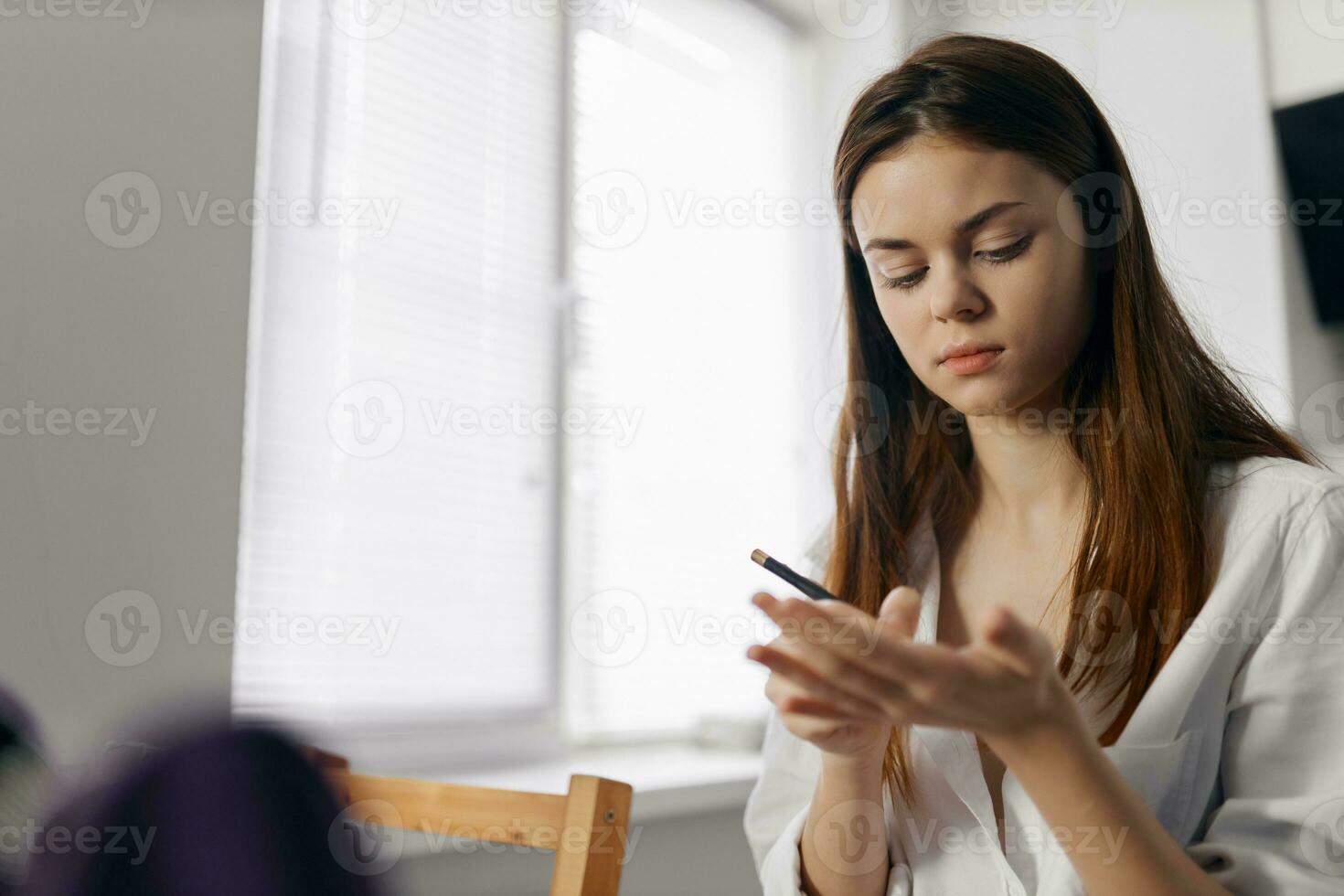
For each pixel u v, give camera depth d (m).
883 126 0.66
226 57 1.11
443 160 1.60
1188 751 0.63
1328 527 0.62
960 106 0.62
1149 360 0.68
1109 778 0.45
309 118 1.41
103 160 1.01
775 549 2.14
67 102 0.99
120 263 1.01
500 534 1.61
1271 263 2.04
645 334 1.92
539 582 1.67
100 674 0.96
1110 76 2.24
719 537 2.02
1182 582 0.65
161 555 1.02
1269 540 0.63
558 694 1.68
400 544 1.46
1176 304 0.73
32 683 0.92
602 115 1.88
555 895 0.68
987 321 0.63
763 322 2.19
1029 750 0.43
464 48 1.65
